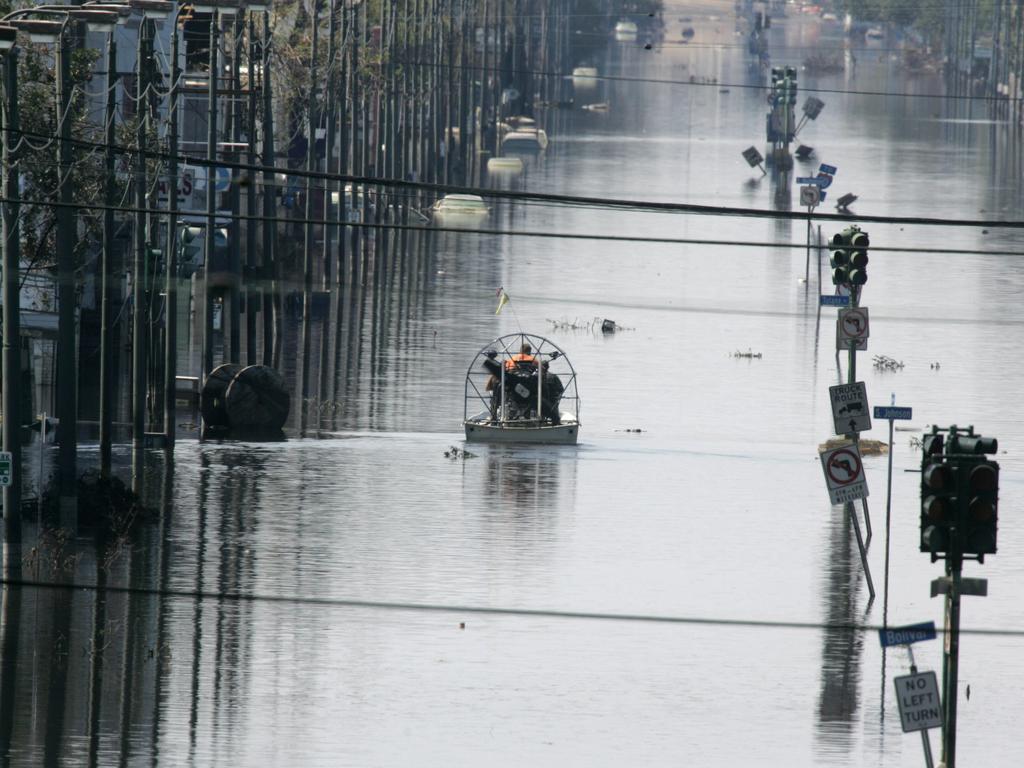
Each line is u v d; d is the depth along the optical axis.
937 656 123.75
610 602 134.25
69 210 141.25
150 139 189.25
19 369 133.25
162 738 101.94
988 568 147.00
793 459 194.88
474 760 99.44
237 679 114.12
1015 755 102.81
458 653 121.50
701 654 122.88
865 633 128.12
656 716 108.75
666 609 132.75
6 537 133.38
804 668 120.00
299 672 116.06
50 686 111.31
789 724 107.88
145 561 142.75
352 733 103.62
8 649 118.75
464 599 133.75
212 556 144.75
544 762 99.31
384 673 116.12
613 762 99.56
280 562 143.88
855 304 149.00
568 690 113.69
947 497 88.50
